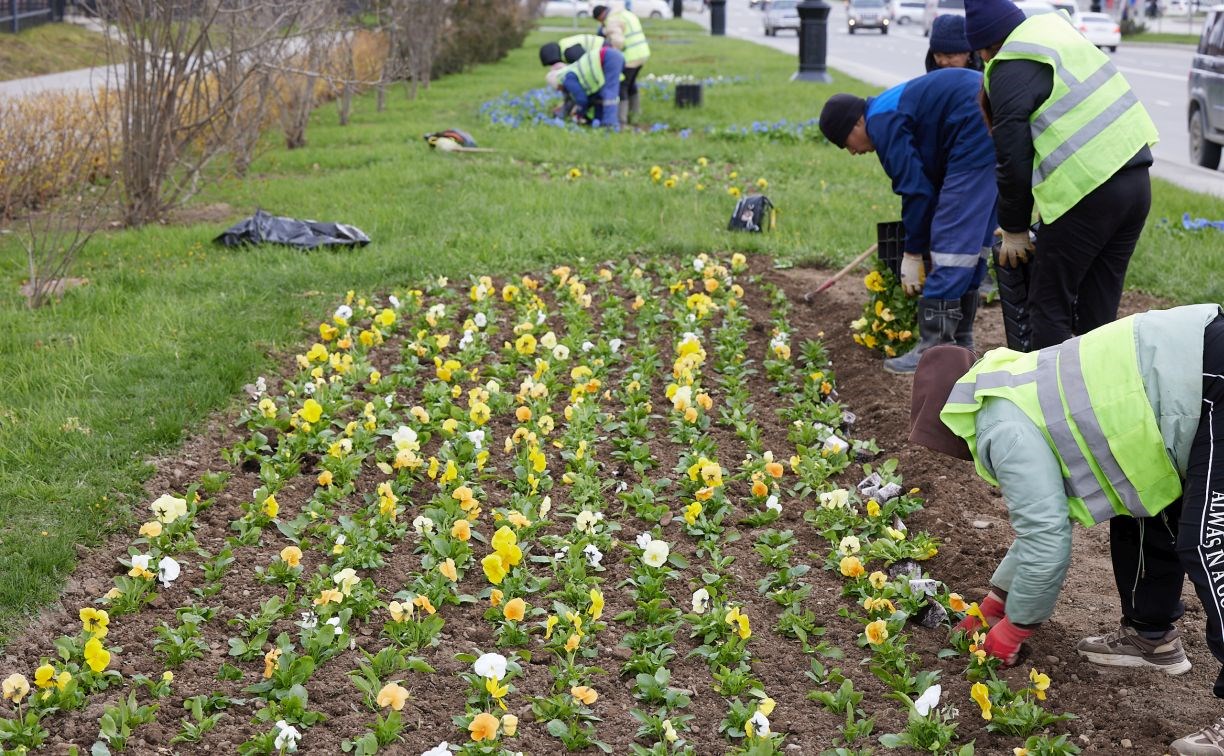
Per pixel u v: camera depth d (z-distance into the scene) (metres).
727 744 3.60
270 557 4.62
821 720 3.72
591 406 5.87
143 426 5.57
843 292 8.32
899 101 6.31
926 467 5.46
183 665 3.91
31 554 4.43
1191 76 15.51
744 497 5.23
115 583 4.27
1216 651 3.26
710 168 13.45
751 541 4.86
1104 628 4.21
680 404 5.63
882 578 4.26
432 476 5.00
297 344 6.96
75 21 28.22
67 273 8.27
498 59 31.95
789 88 22.50
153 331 6.91
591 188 11.62
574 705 3.66
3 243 9.62
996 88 5.38
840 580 4.56
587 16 64.81
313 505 4.90
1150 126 5.46
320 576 4.36
